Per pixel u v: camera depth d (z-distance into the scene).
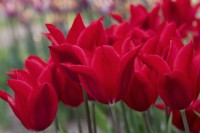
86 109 0.74
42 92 0.68
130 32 0.81
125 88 0.68
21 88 0.68
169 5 0.96
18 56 3.10
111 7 2.61
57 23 3.01
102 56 0.65
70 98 0.77
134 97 0.71
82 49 0.66
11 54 3.19
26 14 3.54
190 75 0.65
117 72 0.66
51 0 2.98
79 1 2.77
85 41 0.69
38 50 3.41
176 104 0.66
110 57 0.65
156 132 1.05
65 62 0.68
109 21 2.65
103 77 0.66
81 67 0.65
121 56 0.68
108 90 0.67
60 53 0.67
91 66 0.66
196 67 0.65
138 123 1.07
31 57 0.76
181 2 0.97
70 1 2.92
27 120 0.69
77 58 0.67
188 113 0.77
